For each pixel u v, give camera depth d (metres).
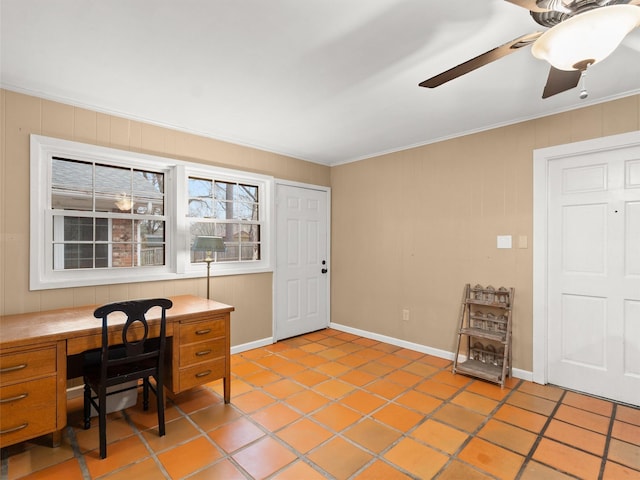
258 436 2.18
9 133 2.41
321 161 4.61
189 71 2.21
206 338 2.52
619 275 2.63
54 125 2.59
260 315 3.96
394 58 2.05
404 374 3.15
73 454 1.99
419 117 3.02
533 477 1.80
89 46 1.92
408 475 1.82
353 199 4.50
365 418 2.39
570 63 1.35
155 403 2.63
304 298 4.48
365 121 3.13
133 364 2.26
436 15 1.65
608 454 1.99
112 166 2.95
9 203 2.42
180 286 3.30
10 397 1.81
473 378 3.07
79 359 2.46
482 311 3.30
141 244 3.12
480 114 2.94
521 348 3.06
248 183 3.90
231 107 2.80
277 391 2.81
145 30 1.78
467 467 1.89
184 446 2.07
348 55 2.02
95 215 2.83
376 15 1.65
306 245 4.50
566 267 2.88
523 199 3.04
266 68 2.17
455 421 2.35
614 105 2.58
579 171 2.81
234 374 3.15
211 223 3.59
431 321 3.69
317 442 2.12
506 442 2.11
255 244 3.99
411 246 3.87
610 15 1.15
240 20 1.69
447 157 3.56
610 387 2.67
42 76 2.28
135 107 2.80
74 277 2.72
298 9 1.60
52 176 2.64
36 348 1.89
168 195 3.29
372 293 4.27
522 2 1.21
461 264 3.45
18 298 2.45
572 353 2.84
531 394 2.75
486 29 1.76
